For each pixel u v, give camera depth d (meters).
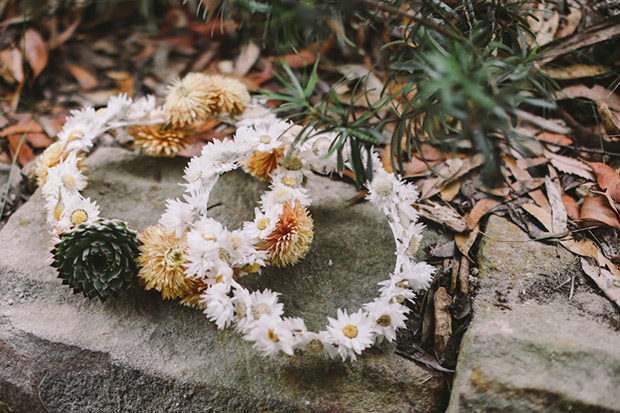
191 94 0.56
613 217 0.51
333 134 0.52
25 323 0.49
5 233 0.54
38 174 0.55
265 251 0.48
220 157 0.51
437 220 0.53
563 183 0.55
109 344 0.48
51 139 0.65
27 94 0.69
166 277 0.47
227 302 0.45
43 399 0.48
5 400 0.49
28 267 0.52
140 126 0.58
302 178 0.52
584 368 0.42
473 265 0.51
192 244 0.45
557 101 0.59
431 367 0.46
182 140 0.58
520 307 0.47
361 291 0.50
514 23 0.51
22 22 0.71
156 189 0.57
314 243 0.53
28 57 0.69
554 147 0.57
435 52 0.42
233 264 0.47
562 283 0.48
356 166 0.45
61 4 0.74
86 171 0.58
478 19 0.51
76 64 0.72
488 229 0.52
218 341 0.48
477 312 0.47
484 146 0.39
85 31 0.75
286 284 0.51
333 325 0.45
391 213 0.50
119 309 0.50
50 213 0.52
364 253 0.52
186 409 0.46
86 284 0.48
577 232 0.52
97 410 0.47
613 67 0.60
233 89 0.57
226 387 0.46
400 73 0.50
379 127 0.45
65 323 0.49
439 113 0.44
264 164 0.53
